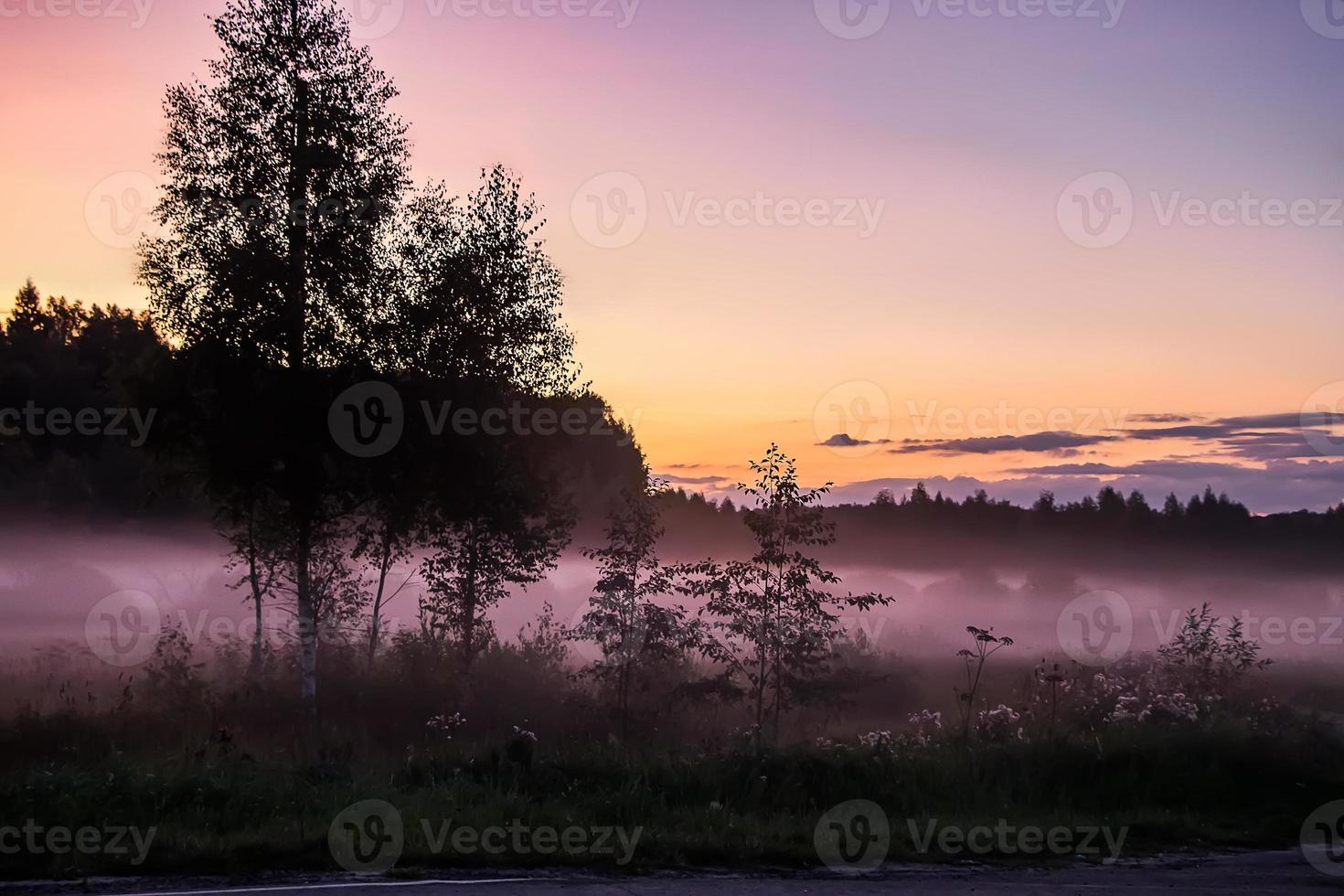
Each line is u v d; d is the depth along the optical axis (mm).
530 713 19906
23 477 44156
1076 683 18938
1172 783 13539
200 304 19594
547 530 23078
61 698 18484
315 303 20031
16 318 65500
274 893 8250
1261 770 14078
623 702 18562
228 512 21703
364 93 20734
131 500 42375
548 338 22250
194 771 11547
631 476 22734
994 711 16047
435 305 20516
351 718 19312
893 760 13367
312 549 22609
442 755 13547
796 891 8953
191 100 19938
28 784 10648
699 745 15086
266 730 17906
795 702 17250
